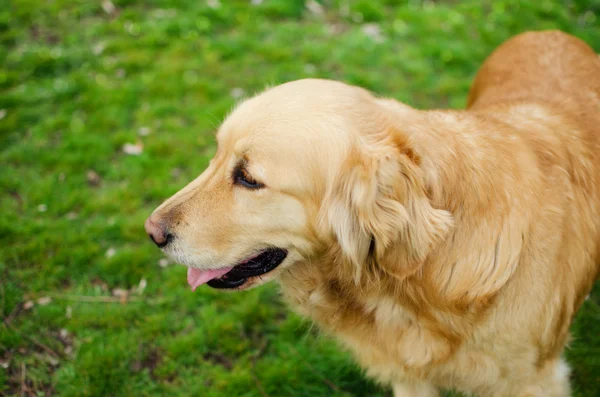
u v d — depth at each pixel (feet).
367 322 3.25
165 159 4.75
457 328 3.09
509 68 3.85
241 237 3.17
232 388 3.76
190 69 5.66
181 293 4.10
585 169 3.23
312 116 3.04
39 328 3.94
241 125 3.11
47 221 4.38
